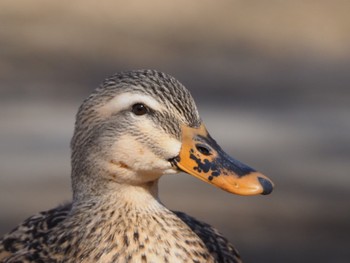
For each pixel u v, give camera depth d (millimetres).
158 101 7035
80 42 23219
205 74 22438
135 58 23125
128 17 25156
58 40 23141
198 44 24391
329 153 17172
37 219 7527
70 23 24312
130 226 7012
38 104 19016
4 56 21812
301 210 14000
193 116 7137
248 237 12898
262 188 6973
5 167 15188
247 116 19375
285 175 15758
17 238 7344
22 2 24938
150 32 24609
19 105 18859
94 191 7176
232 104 20297
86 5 25328
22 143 16469
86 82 21203
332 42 25125
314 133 18328
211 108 19875
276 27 25641
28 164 15367
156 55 23438
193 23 25375
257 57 23953
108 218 7055
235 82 22000
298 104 20422
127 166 7074
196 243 7066
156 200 7191
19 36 23047
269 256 12406
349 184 15406
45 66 21625
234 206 13961
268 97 20922
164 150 7066
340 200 14586
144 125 7035
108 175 7113
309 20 26031
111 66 22469
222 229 13109
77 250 7008
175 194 14328
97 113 7113
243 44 24703
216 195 14391
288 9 26469
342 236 13156
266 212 13859
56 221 7402
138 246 6949
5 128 17250
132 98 7027
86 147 7156
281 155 16844
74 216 7156
